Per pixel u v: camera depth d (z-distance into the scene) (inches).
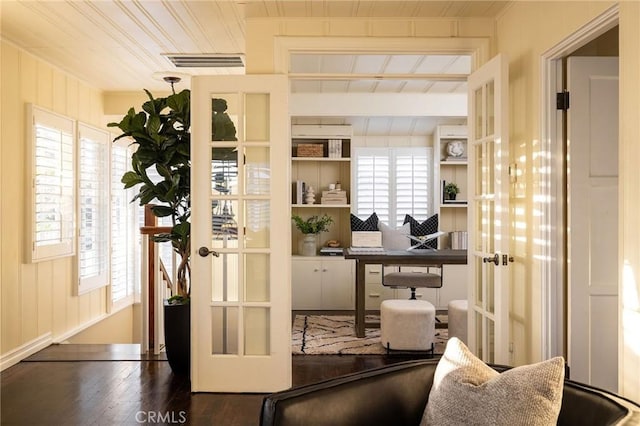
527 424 55.6
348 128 268.1
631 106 82.8
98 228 231.0
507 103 122.2
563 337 116.5
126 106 240.8
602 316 114.4
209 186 143.7
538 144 119.5
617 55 128.9
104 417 123.9
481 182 141.1
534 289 122.4
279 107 143.2
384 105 254.5
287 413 61.7
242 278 144.3
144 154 152.0
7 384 147.9
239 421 121.9
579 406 59.6
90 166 223.9
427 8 139.6
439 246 273.0
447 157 274.2
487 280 135.6
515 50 133.8
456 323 178.5
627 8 83.9
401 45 146.9
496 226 125.0
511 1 134.3
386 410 67.6
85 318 220.1
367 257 199.6
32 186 176.4
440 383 65.7
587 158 114.7
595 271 114.3
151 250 178.9
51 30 156.3
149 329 181.5
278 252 143.4
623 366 85.2
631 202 82.8
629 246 83.3
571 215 114.3
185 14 143.8
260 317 144.9
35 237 177.5
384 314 183.3
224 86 143.3
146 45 171.2
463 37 147.3
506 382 58.9
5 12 141.9
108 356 175.9
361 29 147.1
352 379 68.3
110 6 137.7
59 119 196.2
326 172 279.6
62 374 156.9
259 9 140.1
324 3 136.1
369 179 280.5
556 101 117.0
